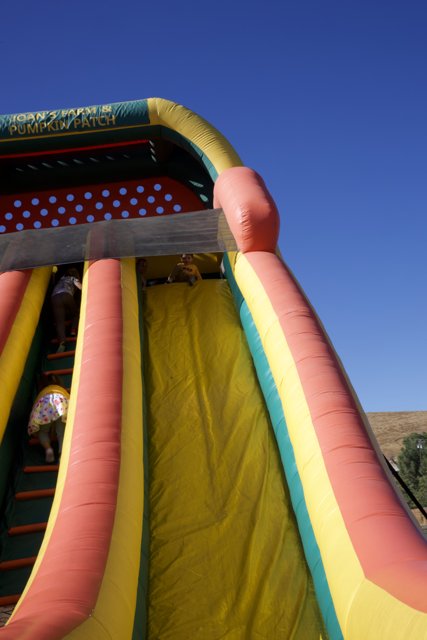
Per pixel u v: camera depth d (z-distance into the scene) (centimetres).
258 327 623
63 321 745
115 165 1030
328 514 407
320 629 417
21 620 297
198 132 899
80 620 309
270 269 671
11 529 532
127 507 425
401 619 287
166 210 1038
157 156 1004
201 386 634
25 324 650
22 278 712
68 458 469
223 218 764
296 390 515
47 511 554
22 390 651
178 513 507
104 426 488
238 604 439
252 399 611
